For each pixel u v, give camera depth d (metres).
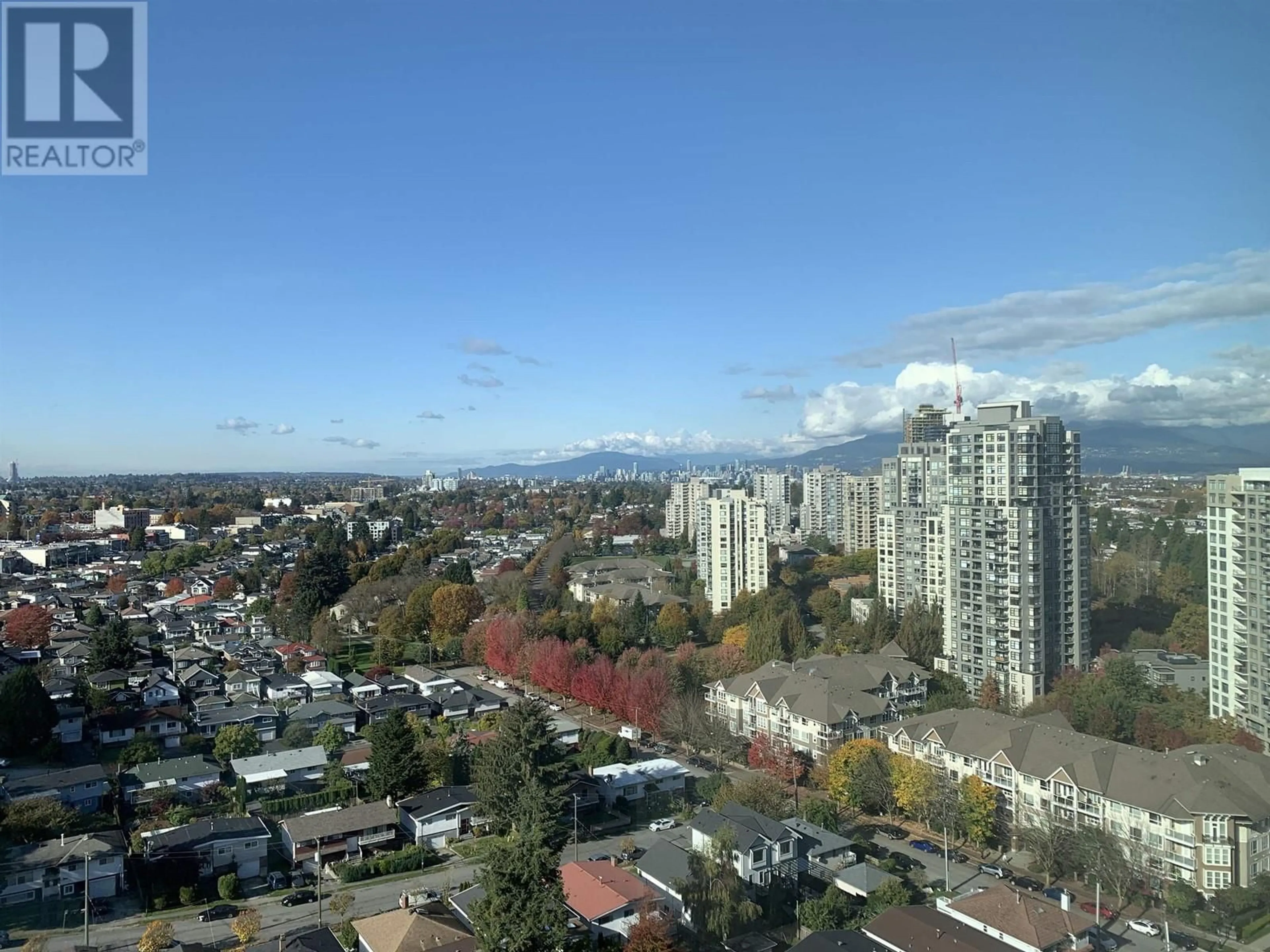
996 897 67.62
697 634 180.62
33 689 113.44
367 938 65.19
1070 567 134.00
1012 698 129.38
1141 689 117.38
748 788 90.06
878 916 66.62
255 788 100.94
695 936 69.38
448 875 81.06
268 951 64.44
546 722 94.06
